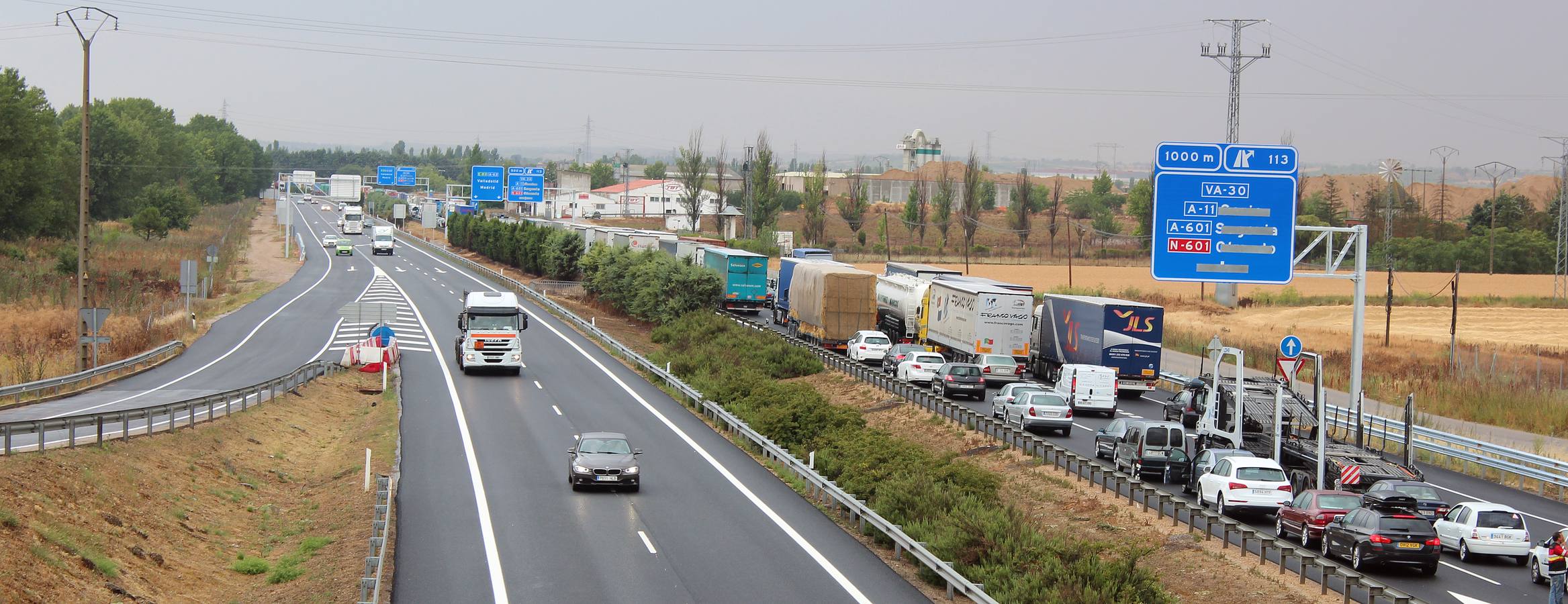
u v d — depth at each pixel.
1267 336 74.56
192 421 33.97
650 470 35.31
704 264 90.69
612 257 87.88
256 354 58.31
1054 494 32.94
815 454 35.50
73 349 56.12
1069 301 57.56
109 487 25.55
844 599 22.39
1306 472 33.00
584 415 45.09
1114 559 23.58
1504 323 87.19
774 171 159.75
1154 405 52.59
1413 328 83.50
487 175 129.12
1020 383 45.94
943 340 63.16
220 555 25.48
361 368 54.50
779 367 59.12
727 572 24.14
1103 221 190.38
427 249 142.75
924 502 28.06
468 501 30.27
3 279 76.75
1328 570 22.52
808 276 70.94
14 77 113.50
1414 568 25.58
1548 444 43.75
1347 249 33.78
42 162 106.81
